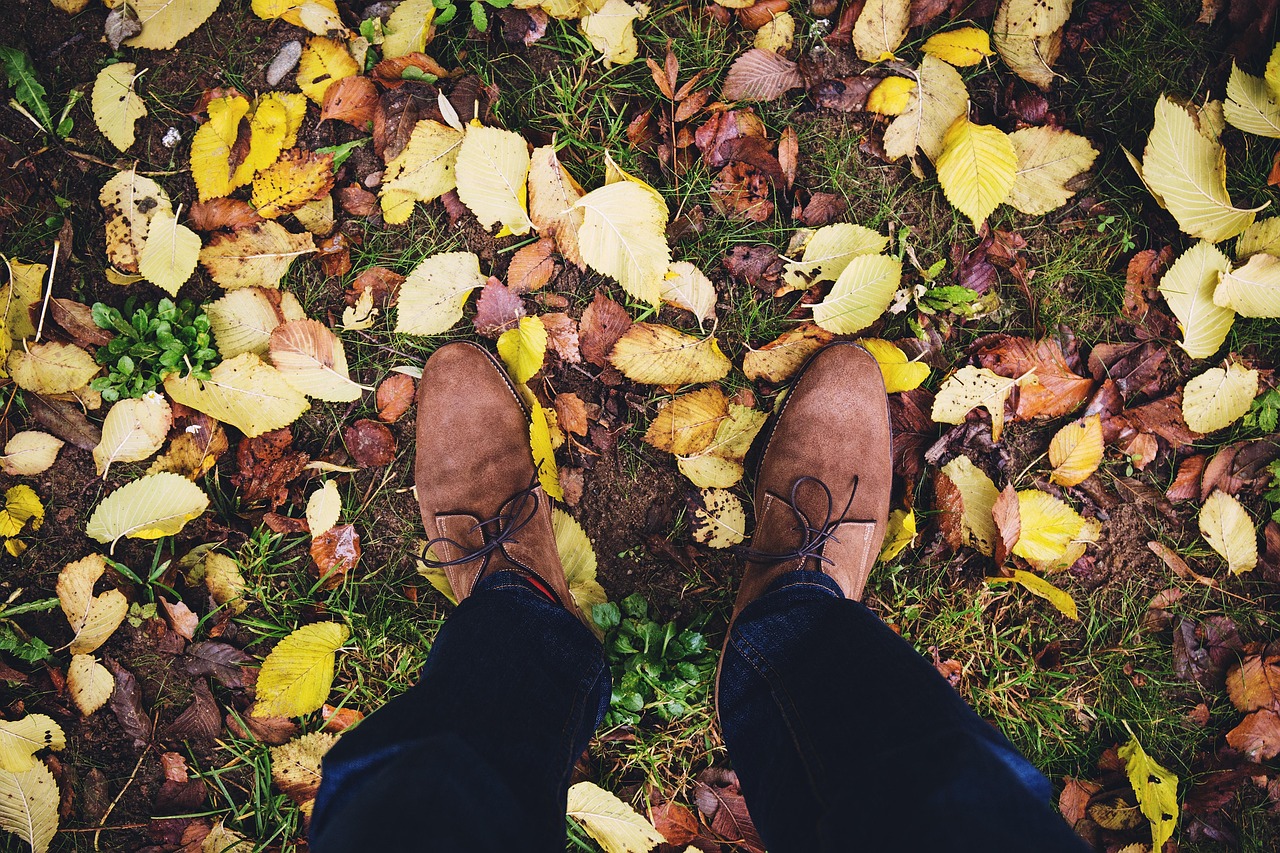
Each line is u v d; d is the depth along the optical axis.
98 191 1.30
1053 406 1.35
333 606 1.34
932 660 1.37
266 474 1.32
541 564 1.24
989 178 1.27
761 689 1.08
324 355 1.28
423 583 1.36
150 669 1.33
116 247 1.29
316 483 1.34
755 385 1.37
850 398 1.31
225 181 1.27
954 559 1.38
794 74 1.31
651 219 1.19
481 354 1.33
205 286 1.32
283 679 1.26
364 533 1.35
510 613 1.11
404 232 1.33
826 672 1.01
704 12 1.32
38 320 1.27
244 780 1.34
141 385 1.26
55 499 1.32
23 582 1.32
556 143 1.31
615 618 1.29
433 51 1.31
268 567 1.34
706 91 1.32
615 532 1.36
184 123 1.31
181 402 1.27
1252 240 1.32
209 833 1.33
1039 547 1.33
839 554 1.28
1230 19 1.34
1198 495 1.38
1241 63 1.35
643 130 1.32
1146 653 1.40
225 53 1.31
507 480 1.30
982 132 1.26
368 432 1.34
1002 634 1.39
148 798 1.33
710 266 1.34
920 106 1.31
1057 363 1.34
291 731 1.33
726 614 1.38
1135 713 1.39
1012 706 1.39
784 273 1.33
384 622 1.34
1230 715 1.39
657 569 1.37
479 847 0.82
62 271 1.30
